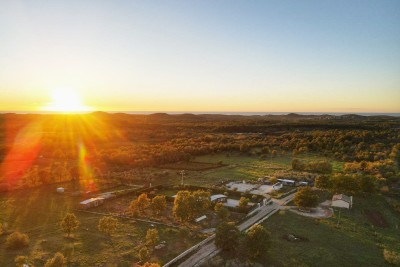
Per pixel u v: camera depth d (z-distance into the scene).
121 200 101.94
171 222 83.62
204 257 64.94
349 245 73.69
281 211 93.38
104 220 74.69
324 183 114.44
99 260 62.84
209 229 79.44
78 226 78.06
